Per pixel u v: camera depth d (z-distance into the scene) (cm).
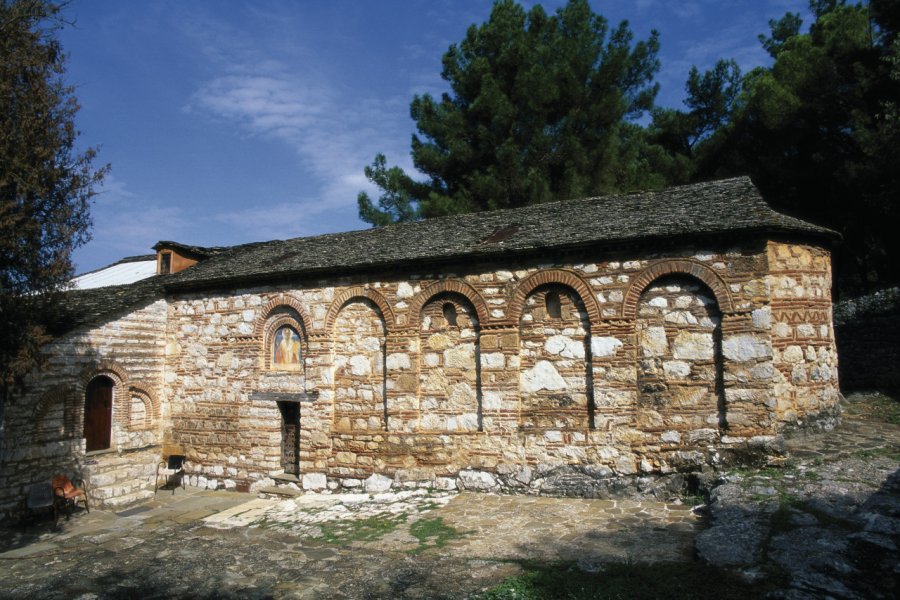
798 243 1213
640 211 1346
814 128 2428
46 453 1388
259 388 1589
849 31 2306
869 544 737
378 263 1418
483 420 1311
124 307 1622
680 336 1185
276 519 1284
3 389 1248
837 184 2392
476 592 799
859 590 642
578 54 2516
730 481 1041
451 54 2748
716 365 1157
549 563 873
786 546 766
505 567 879
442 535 1055
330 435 1475
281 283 1571
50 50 1174
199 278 1680
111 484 1465
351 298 1477
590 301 1240
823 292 1252
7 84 1079
